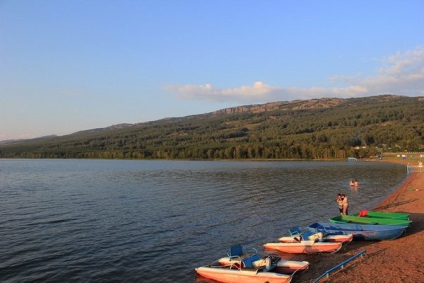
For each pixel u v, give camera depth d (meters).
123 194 61.62
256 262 21.98
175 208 47.00
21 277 23.08
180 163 199.25
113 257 26.77
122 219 39.91
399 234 29.09
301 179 88.44
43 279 22.77
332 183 78.38
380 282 20.36
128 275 23.39
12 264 25.34
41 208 47.25
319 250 26.41
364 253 25.61
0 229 35.38
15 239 31.66
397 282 20.27
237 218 40.47
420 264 23.12
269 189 67.81
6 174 112.50
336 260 24.86
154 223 37.84
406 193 57.41
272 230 34.88
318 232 27.92
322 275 21.41
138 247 29.17
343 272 22.14
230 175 103.56
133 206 48.62
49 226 36.62
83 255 27.23
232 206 48.56
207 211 44.78
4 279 22.75
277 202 51.94
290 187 70.88
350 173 107.50
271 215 42.22
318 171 118.00
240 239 31.58
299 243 26.81
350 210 45.22
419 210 42.38
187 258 26.56
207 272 22.56
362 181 82.62
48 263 25.55
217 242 30.64
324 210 45.50
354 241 29.14
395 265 23.08
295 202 51.84
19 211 45.06
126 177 99.81
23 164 192.25
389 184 75.62
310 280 21.47
